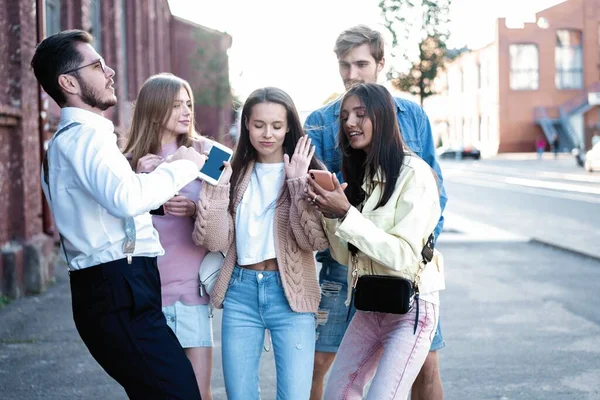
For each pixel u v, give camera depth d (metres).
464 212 19.42
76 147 2.92
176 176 2.99
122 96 17.33
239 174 3.58
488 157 61.09
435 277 3.42
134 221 3.03
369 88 3.37
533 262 11.45
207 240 3.47
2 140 8.73
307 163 3.42
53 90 3.07
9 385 5.60
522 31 60.62
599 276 10.16
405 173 3.35
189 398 3.04
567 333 7.02
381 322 3.42
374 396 3.26
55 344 6.73
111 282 2.97
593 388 5.40
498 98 61.06
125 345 2.97
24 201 9.03
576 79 61.06
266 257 3.46
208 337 3.87
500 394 5.29
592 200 21.97
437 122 77.12
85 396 5.36
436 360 3.83
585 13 60.50
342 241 3.50
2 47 8.80
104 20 16.31
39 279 9.02
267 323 3.50
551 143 59.56
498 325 7.36
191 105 4.03
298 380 3.45
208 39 32.50
